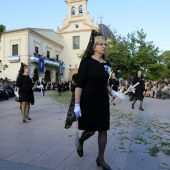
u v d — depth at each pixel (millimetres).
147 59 25484
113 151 4219
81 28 42219
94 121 3223
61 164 3527
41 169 3314
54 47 40438
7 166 3395
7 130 5824
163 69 26641
